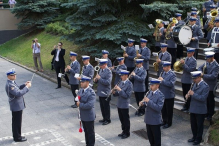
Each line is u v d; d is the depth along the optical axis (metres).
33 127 10.05
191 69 9.92
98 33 13.53
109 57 13.71
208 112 9.47
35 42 17.19
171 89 9.57
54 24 23.09
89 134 8.27
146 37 14.10
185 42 11.67
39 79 16.33
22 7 22.73
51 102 12.60
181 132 9.35
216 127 8.87
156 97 7.77
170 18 13.01
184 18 15.63
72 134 9.49
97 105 12.12
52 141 9.02
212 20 11.74
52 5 24.09
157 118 7.82
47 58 19.47
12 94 8.66
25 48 22.77
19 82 15.68
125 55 12.21
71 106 12.01
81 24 13.92
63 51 14.32
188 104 10.34
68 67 11.64
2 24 25.94
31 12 23.86
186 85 10.16
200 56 13.85
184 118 10.41
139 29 13.41
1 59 22.03
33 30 25.47
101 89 10.15
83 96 8.09
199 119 8.34
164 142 8.69
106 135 9.33
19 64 19.70
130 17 14.12
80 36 14.45
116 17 14.25
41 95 13.55
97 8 13.60
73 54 11.75
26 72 17.91
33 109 11.77
